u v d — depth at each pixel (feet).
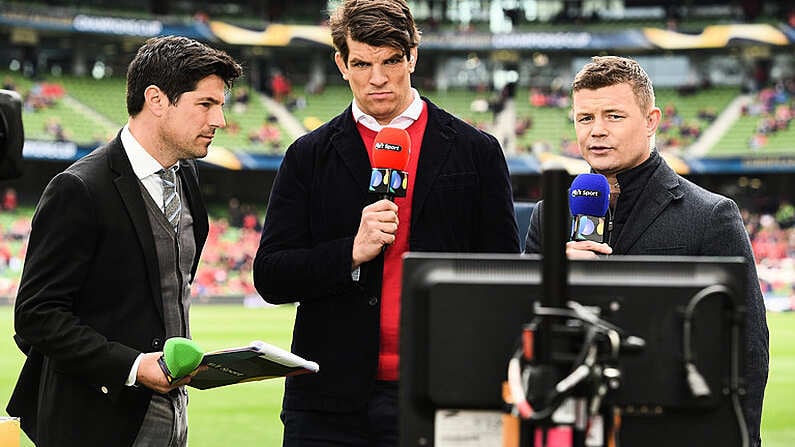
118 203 11.51
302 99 138.62
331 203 12.26
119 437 11.52
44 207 11.28
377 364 11.90
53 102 122.93
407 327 7.66
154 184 11.81
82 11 124.16
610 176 12.39
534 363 6.99
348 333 11.97
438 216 12.20
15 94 9.95
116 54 137.59
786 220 118.52
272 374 10.85
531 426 7.09
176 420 12.01
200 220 12.55
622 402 7.43
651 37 134.92
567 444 7.04
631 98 11.98
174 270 11.93
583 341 7.06
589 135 12.12
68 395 11.60
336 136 12.39
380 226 11.16
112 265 11.50
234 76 11.89
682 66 147.64
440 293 7.55
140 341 11.55
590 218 11.27
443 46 136.36
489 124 135.13
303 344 12.25
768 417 32.73
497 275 7.60
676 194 12.12
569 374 7.06
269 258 12.21
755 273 11.71
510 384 6.97
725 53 139.44
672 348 7.47
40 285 11.19
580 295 7.53
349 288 11.80
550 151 125.18
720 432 7.58
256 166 121.80
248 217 119.85
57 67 138.51
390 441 11.87
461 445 7.64
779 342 60.90
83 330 11.12
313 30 133.90
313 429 12.09
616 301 7.48
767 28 131.23
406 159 11.25
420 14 147.64
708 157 119.65
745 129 129.18
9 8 118.42
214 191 129.59
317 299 12.16
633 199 12.23
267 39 133.80
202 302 95.81
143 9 139.54
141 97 11.65
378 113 12.05
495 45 136.36
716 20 141.79
